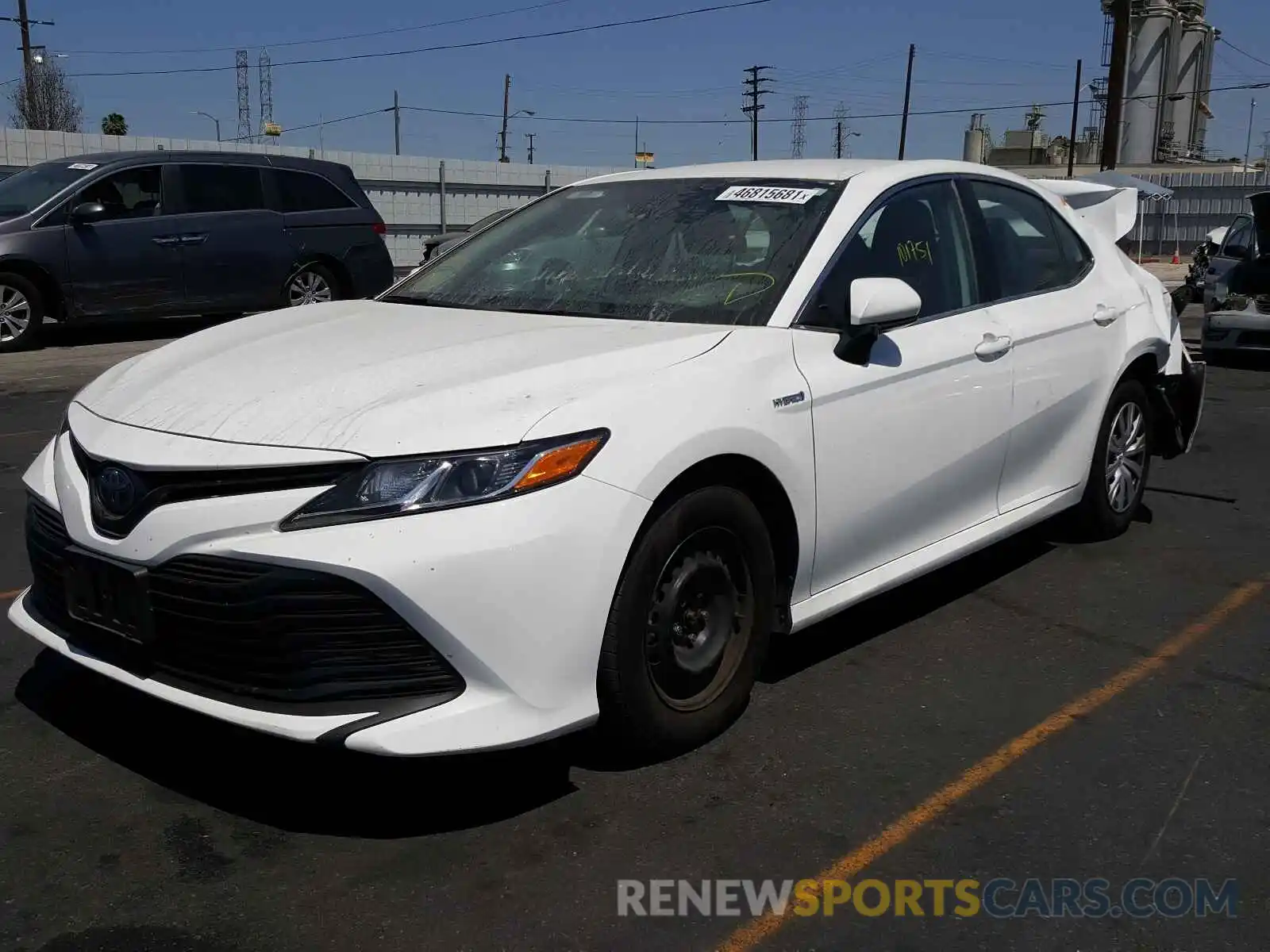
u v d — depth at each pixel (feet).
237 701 9.39
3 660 13.15
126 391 11.00
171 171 41.06
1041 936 8.62
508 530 9.18
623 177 15.14
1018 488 15.24
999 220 15.17
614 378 10.28
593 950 8.38
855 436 12.09
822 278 12.26
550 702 9.57
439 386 9.96
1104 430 16.94
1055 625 14.64
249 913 8.73
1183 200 124.47
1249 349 38.42
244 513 9.20
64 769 10.76
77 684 12.53
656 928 8.62
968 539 14.29
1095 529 17.66
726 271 12.51
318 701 9.21
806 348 11.71
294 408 9.82
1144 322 17.12
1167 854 9.68
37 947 8.32
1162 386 17.99
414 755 9.05
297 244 43.68
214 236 41.63
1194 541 18.12
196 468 9.39
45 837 9.68
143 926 8.57
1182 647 13.98
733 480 11.09
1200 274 58.49
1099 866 9.50
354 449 9.20
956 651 13.80
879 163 14.16
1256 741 11.66
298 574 9.02
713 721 11.23
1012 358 14.38
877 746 11.43
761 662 11.71
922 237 13.76
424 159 81.71
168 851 9.50
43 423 27.02
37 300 38.91
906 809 10.29
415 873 9.25
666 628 10.57
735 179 13.99
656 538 10.16
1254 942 8.58
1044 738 11.65
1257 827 10.10
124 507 9.75
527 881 9.16
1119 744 11.55
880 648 13.87
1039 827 10.06
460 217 84.53
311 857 9.46
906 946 8.50
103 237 39.50
